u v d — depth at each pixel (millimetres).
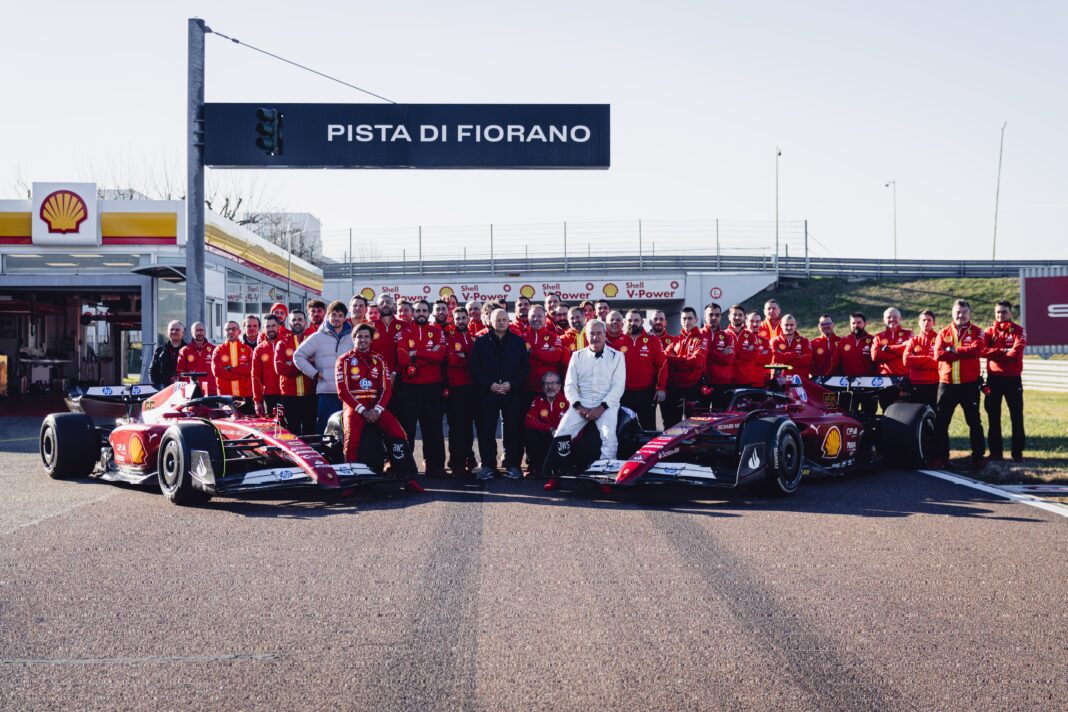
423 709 3432
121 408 10508
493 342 9688
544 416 9812
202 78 15266
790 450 8391
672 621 4492
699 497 8391
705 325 11633
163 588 5113
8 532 6707
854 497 8328
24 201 20359
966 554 5898
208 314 19547
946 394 10430
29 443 13656
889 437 10289
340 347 9891
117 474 9242
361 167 17516
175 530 6773
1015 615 4570
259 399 10727
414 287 37406
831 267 45094
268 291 25719
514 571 5488
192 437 7828
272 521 7141
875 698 3529
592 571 5484
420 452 12375
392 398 10070
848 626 4402
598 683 3686
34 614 4625
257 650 4086
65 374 28172
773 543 6270
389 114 17562
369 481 8062
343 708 3441
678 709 3432
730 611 4656
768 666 3869
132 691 3605
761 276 42000
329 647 4121
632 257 43906
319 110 17422
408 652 4055
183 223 20422
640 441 9242
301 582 5238
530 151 17844
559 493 8656
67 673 3801
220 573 5449
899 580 5246
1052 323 28984
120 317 29094
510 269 43625
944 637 4234
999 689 3611
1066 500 8047
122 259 20438
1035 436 13492
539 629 4375
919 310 40094
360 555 5922
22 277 20438
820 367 12906
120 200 20375
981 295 41062
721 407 11516
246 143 16312
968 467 10500
